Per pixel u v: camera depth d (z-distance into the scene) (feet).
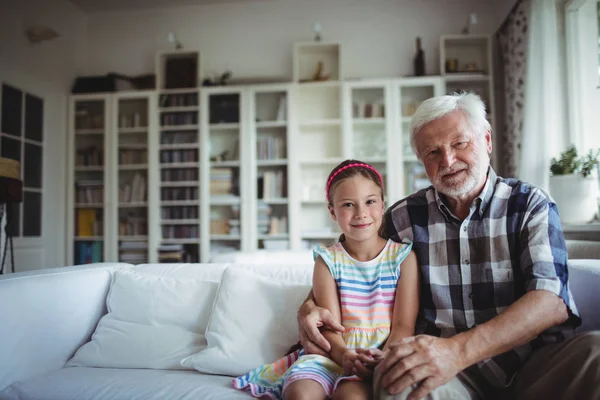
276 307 4.05
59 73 13.44
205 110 13.08
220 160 13.08
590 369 2.35
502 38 12.05
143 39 14.39
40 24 12.69
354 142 12.82
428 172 3.42
